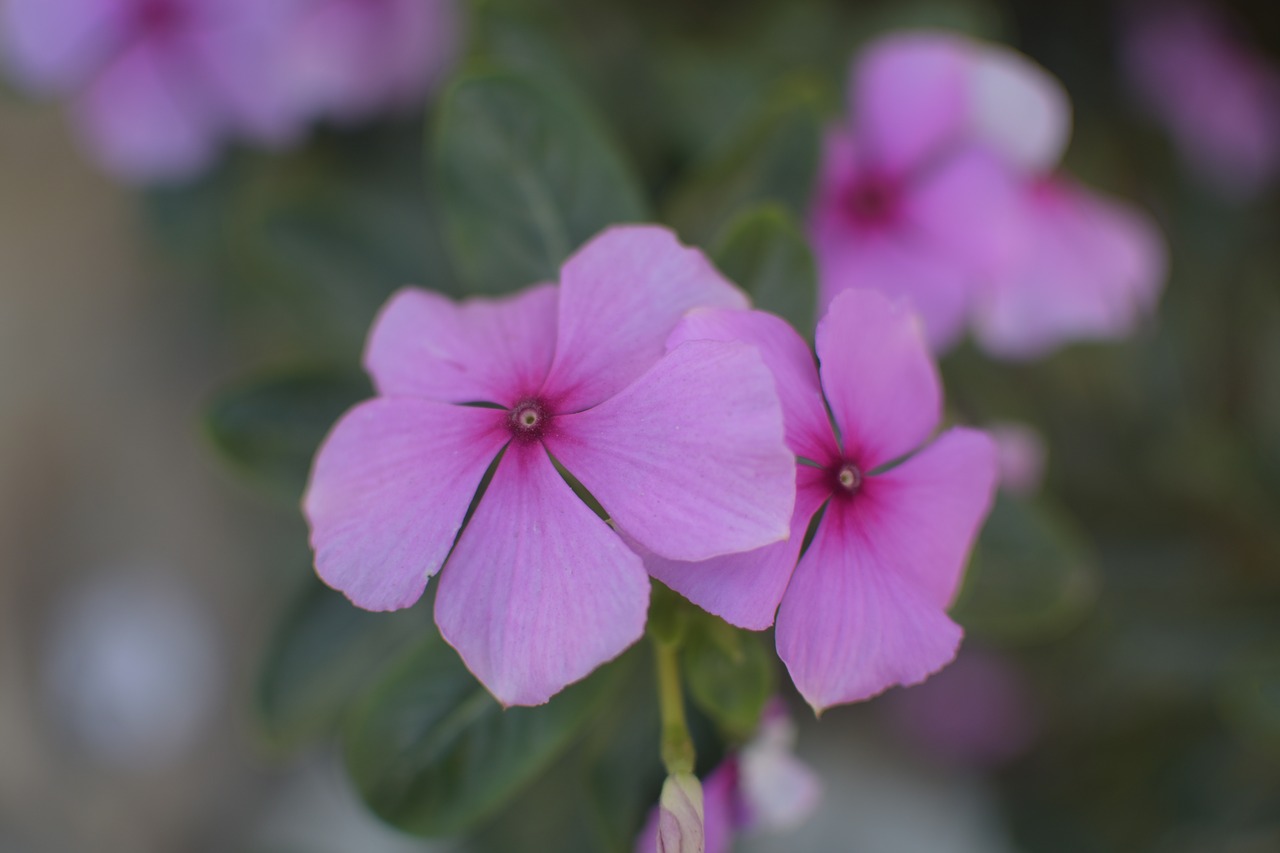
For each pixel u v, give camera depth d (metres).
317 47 0.35
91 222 0.55
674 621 0.25
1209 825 0.39
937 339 0.31
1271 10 0.42
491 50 0.30
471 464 0.24
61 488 0.54
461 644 0.23
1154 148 0.43
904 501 0.24
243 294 0.44
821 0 0.36
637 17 0.39
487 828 0.33
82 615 0.54
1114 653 0.38
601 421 0.23
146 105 0.36
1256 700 0.32
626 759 0.27
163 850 0.53
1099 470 0.39
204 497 0.54
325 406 0.28
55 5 0.34
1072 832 0.41
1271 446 0.35
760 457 0.23
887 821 0.47
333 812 0.51
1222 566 0.37
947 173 0.30
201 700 0.54
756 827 0.27
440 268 0.32
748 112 0.32
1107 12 0.42
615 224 0.27
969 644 0.43
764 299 0.26
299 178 0.40
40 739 0.54
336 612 0.29
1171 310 0.41
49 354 0.54
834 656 0.24
